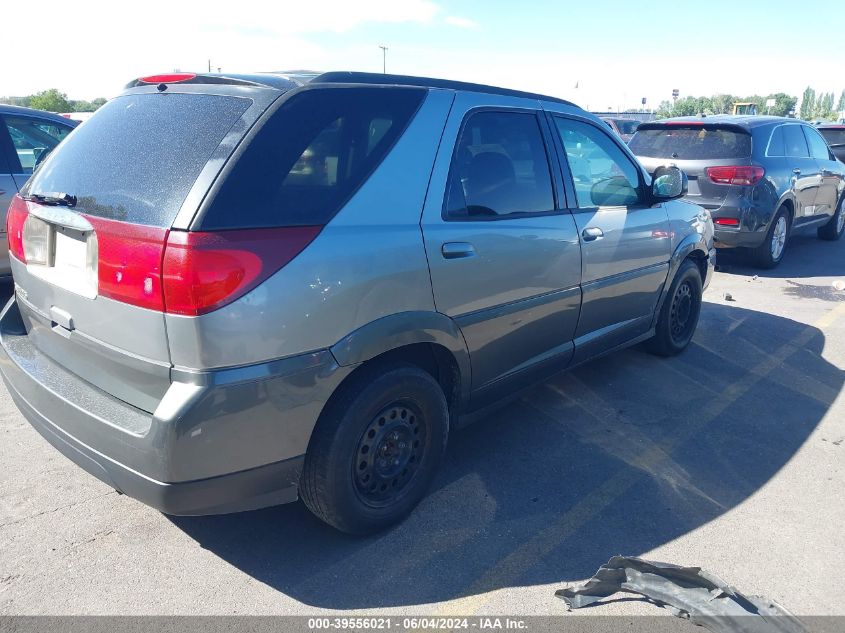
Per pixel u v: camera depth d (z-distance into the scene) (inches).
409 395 115.0
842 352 218.7
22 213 120.1
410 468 121.1
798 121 368.2
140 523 119.6
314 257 97.7
